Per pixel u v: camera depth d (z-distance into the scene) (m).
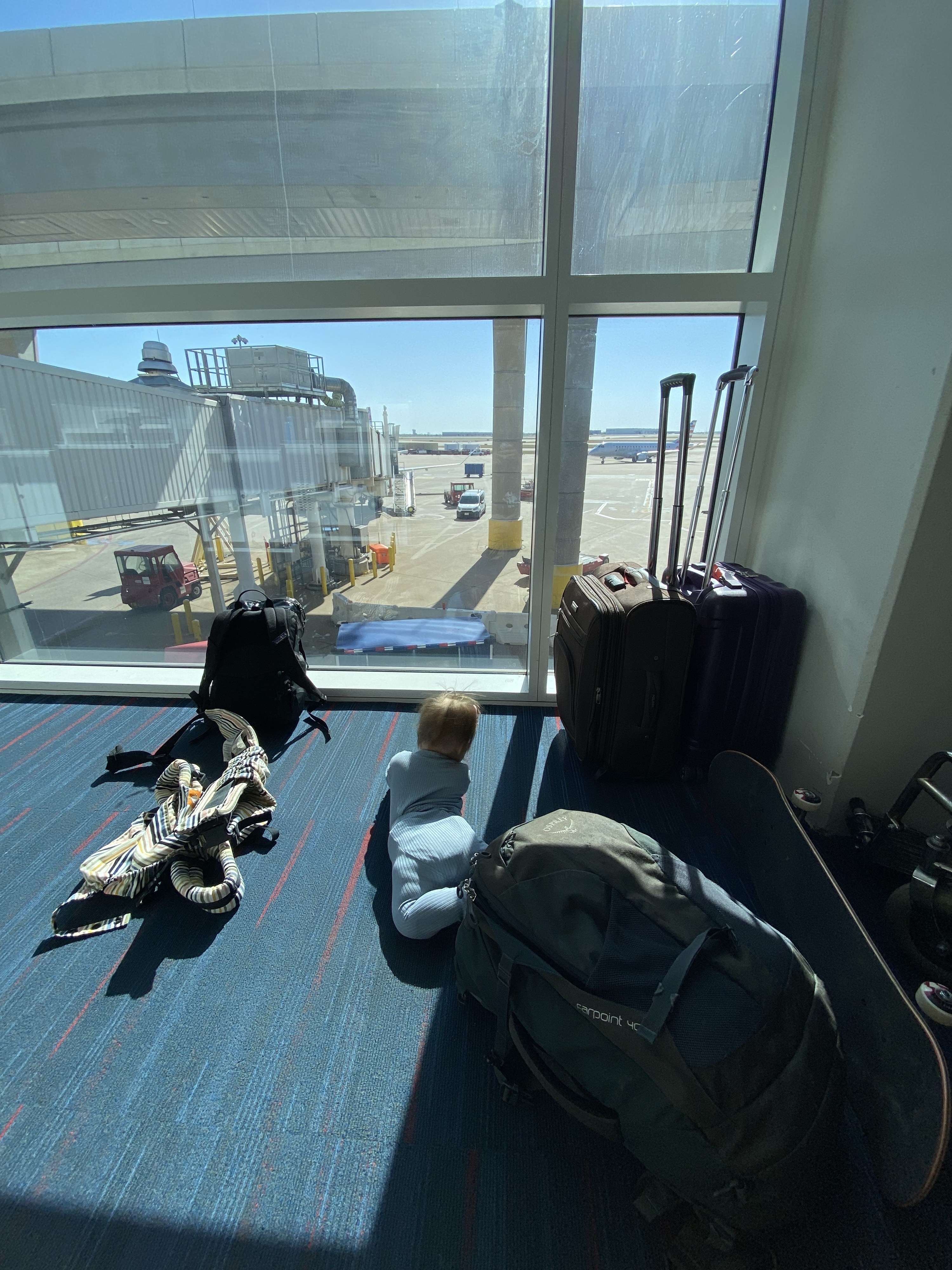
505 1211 0.80
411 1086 0.96
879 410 1.32
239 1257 0.75
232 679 2.06
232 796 1.56
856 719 1.43
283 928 1.28
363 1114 0.92
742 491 1.93
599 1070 0.79
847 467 1.45
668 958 0.83
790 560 1.74
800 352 1.70
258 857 1.51
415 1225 0.78
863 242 1.38
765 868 1.34
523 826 1.06
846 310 1.45
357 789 1.80
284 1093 0.95
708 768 1.76
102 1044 1.03
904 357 1.23
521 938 0.91
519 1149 0.87
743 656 1.67
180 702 2.40
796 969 0.82
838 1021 0.97
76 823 1.65
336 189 1.79
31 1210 0.80
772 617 1.63
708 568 1.72
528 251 1.82
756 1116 0.69
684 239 1.77
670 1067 0.72
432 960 1.20
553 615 2.29
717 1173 0.69
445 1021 1.07
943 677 1.37
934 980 1.13
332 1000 1.11
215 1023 1.07
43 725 2.22
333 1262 0.74
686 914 0.88
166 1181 0.83
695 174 1.71
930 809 1.49
